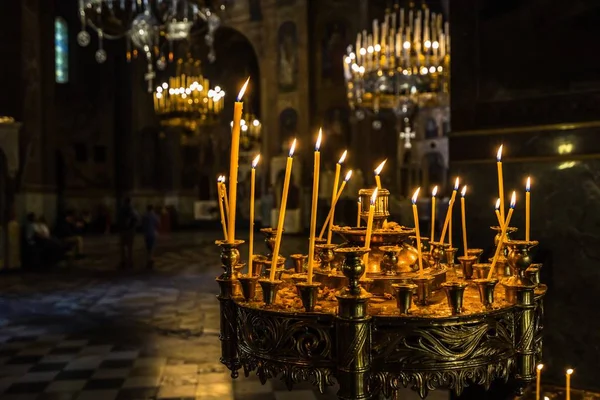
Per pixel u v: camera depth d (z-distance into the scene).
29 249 15.12
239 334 1.56
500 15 3.94
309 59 26.91
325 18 26.95
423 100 20.67
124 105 27.73
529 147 3.80
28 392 5.40
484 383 1.39
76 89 26.92
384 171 25.86
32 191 19.34
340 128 26.59
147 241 15.28
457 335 1.34
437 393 4.78
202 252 19.31
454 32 4.12
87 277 13.57
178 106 19.47
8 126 15.15
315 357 1.35
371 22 25.55
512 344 1.46
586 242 3.60
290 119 26.70
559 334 3.68
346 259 1.29
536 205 3.77
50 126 21.73
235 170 1.58
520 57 3.86
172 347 7.04
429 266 1.85
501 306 1.44
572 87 3.66
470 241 4.02
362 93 19.58
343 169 26.19
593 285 3.58
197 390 5.39
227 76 30.55
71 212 24.38
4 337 7.64
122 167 27.86
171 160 28.55
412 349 1.32
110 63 27.67
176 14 22.80
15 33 18.55
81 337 7.62
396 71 17.53
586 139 3.60
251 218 1.61
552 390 2.85
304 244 20.36
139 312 9.33
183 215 28.75
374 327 1.32
